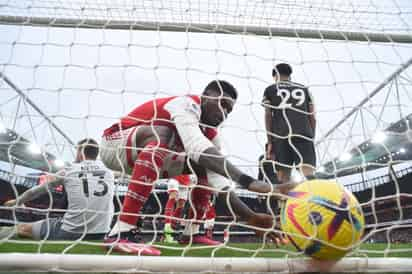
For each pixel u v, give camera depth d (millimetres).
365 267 1353
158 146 1740
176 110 1807
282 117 3037
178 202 4289
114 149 2018
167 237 4238
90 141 2594
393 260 1373
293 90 3076
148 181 1740
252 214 1716
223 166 1572
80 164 2582
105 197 2605
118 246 1651
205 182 2309
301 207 1357
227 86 2041
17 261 1195
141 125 2012
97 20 2398
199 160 1640
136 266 1246
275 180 2982
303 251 1354
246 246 2869
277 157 3000
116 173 2242
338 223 1291
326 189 1371
